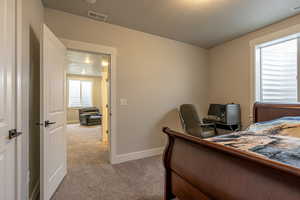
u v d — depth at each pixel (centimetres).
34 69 177
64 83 217
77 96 782
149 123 304
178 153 136
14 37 120
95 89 831
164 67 322
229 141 143
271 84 280
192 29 285
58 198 169
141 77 295
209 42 348
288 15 236
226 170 93
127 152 279
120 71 273
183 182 129
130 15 239
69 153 315
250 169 81
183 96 348
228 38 325
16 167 122
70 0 202
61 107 207
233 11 227
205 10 225
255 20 252
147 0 203
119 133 272
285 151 112
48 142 166
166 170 146
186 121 301
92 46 247
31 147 166
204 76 381
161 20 254
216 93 368
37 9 185
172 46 333
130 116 283
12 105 117
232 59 332
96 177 216
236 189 87
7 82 110
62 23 227
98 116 690
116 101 270
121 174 225
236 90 323
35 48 180
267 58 286
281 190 69
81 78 792
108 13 233
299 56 247
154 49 309
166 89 325
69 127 624
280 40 259
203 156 110
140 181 205
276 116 224
